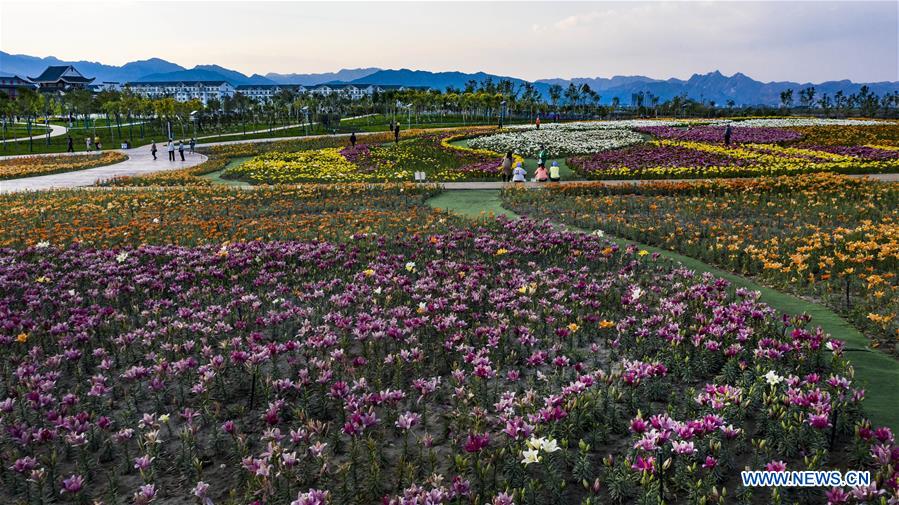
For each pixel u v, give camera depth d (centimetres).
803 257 1037
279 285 1005
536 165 3766
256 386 655
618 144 4647
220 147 6184
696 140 4888
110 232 1543
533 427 455
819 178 2277
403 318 814
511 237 1410
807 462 449
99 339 792
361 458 505
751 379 606
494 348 721
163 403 631
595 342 770
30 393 558
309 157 4488
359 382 571
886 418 536
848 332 779
